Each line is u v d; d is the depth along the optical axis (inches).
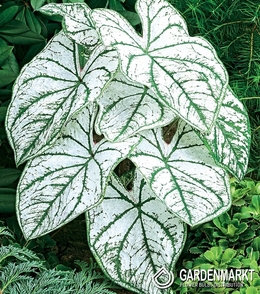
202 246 47.4
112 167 44.1
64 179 46.1
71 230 60.4
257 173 62.5
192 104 41.3
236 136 46.1
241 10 60.3
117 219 47.0
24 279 46.4
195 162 46.3
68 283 44.9
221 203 44.3
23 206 46.3
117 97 45.6
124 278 46.3
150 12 46.1
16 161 46.8
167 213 47.0
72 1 51.3
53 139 45.2
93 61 46.6
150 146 46.4
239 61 62.3
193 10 58.3
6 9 49.9
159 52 44.1
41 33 52.7
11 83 53.8
